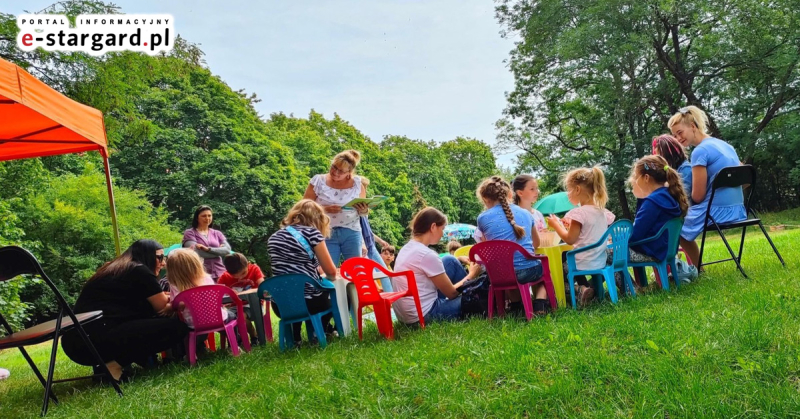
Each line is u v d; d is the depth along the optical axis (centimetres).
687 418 194
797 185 2647
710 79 2258
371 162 4175
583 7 2091
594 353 266
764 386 210
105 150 640
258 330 489
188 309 424
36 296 1794
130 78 1243
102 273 411
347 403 260
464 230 1964
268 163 2800
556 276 432
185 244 686
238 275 544
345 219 550
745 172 452
